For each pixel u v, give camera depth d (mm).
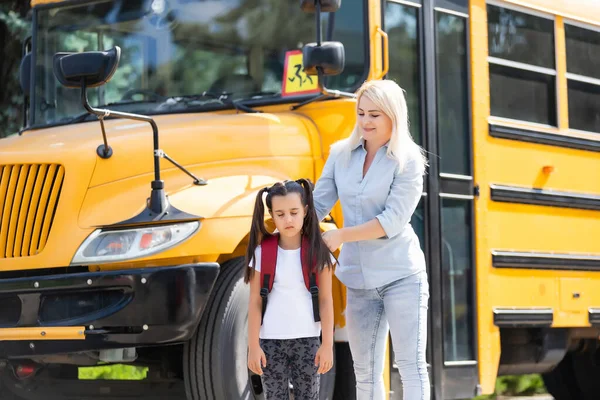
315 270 5121
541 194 8195
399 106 5449
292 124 6660
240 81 7082
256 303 5168
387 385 6719
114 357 5992
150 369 6566
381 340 5711
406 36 7184
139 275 5668
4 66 12031
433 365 7141
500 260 7762
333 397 6695
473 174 7625
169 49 7352
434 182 7277
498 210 7809
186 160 6273
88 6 7762
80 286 5742
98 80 5676
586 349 9492
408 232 5605
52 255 5895
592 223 8703
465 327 7453
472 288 7516
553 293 8250
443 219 7344
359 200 5527
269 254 5141
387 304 5578
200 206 5910
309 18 6926
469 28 7773
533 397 11312
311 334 5137
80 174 6039
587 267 8586
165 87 7297
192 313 5691
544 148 8312
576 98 8789
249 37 7105
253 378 6164
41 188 6098
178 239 5766
